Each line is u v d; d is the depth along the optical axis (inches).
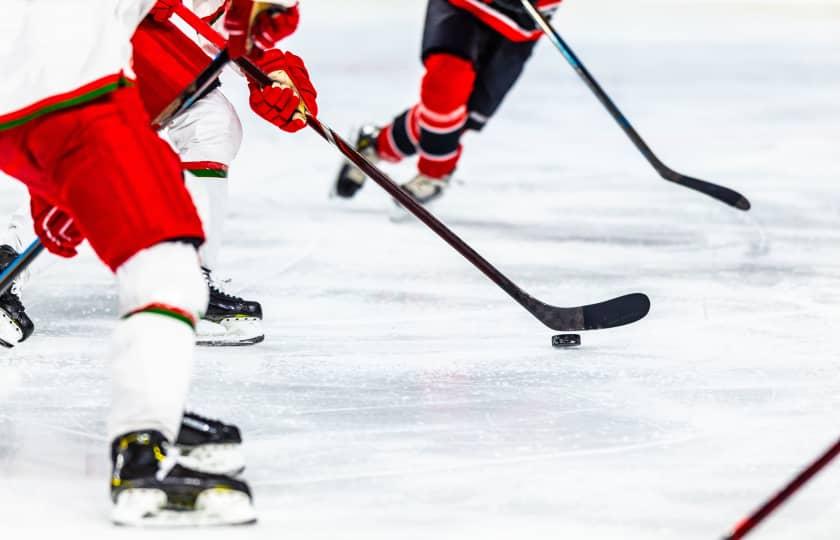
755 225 602.9
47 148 292.2
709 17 1567.4
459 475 315.0
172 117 325.1
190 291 282.7
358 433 347.3
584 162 801.6
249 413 363.6
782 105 1010.7
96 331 449.7
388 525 281.6
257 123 900.0
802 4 1653.5
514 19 601.9
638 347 434.9
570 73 1155.3
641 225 635.5
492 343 440.8
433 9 611.8
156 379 275.6
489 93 626.8
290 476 314.0
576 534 277.3
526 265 553.3
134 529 276.8
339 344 438.0
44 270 427.5
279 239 594.2
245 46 307.0
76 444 338.3
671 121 940.0
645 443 339.0
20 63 292.2
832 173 764.6
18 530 275.3
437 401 375.9
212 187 429.7
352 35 1312.7
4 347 426.0
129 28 313.0
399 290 512.1
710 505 295.4
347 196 669.9
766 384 392.5
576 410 367.6
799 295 505.4
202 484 278.7
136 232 280.1
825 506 296.2
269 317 471.2
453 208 672.4
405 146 640.4
